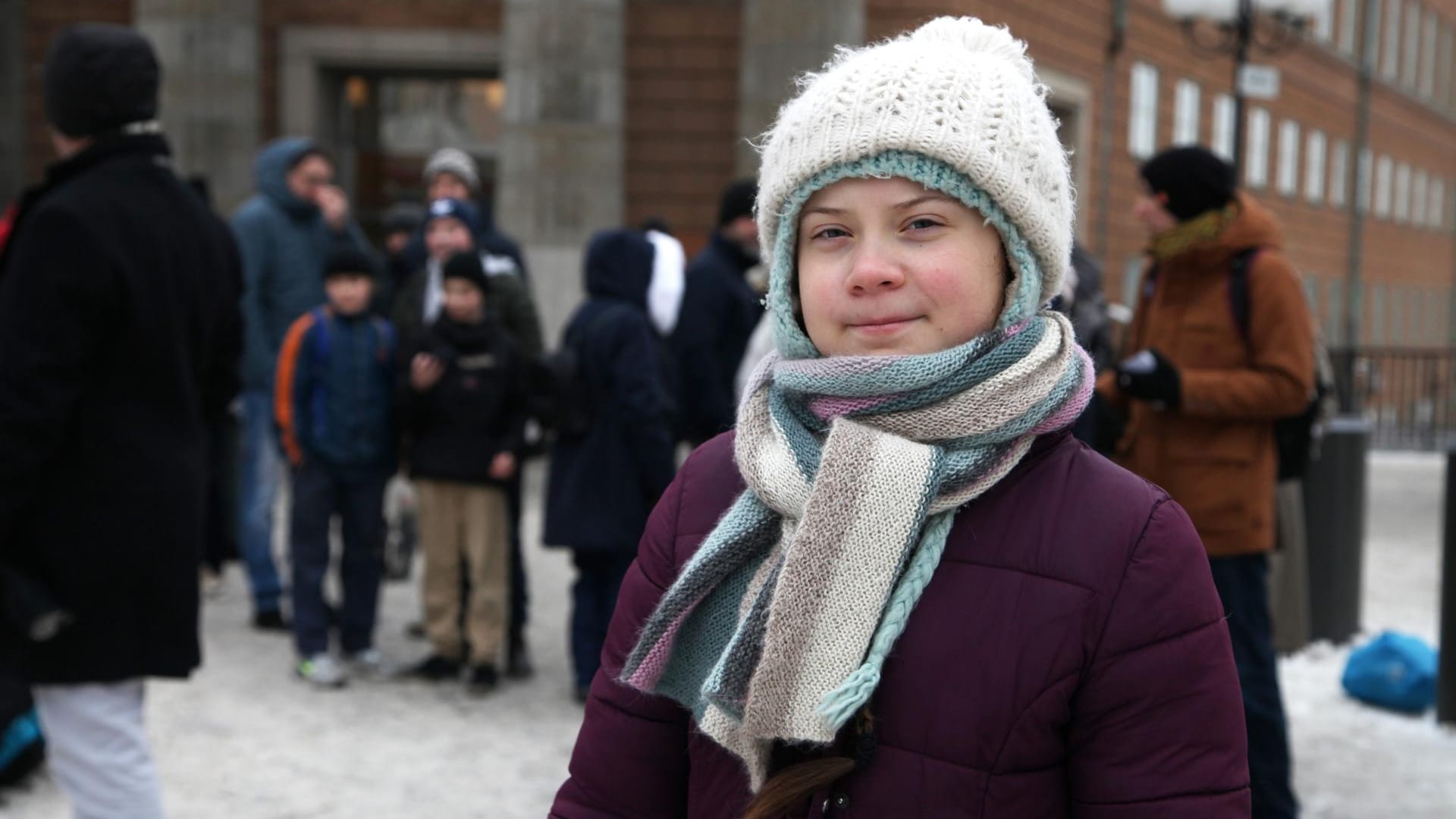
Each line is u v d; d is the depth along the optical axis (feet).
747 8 36.94
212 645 17.67
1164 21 51.93
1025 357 4.21
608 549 14.94
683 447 30.04
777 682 4.02
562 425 15.06
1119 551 4.09
